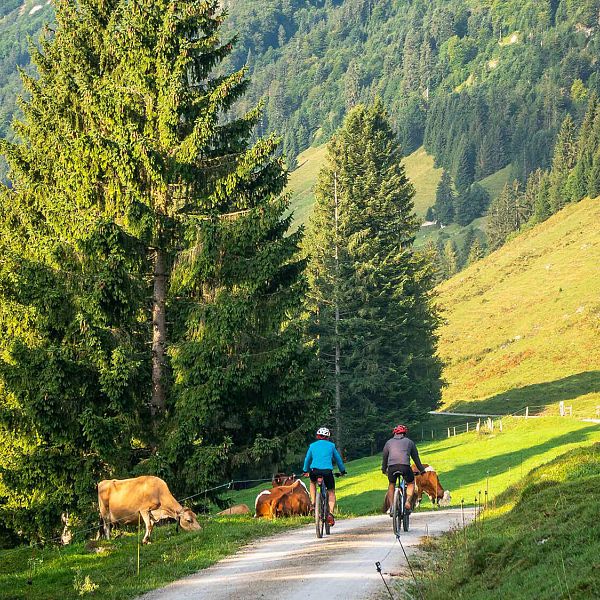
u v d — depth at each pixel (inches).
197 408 1147.3
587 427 2578.7
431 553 698.2
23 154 1336.1
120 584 680.4
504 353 5285.4
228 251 1213.7
